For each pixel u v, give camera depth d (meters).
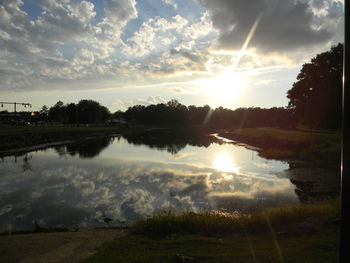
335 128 58.91
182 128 132.12
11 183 20.41
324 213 10.40
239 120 135.75
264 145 47.50
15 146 42.03
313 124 65.50
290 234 8.74
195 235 9.08
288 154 34.59
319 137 40.66
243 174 24.05
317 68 60.84
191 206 14.90
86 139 65.19
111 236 9.72
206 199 16.22
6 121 102.06
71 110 113.50
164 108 154.38
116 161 31.44
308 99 64.19
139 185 19.70
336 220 9.16
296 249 7.13
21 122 91.06
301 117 69.81
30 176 22.98
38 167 27.34
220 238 8.70
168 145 53.19
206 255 6.91
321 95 59.72
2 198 16.52
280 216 10.31
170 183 20.38
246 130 82.25
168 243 8.10
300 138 42.75
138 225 10.24
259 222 9.99
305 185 19.91
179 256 6.61
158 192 17.80
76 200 16.12
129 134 88.75
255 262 6.39
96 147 48.16
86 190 18.34
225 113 144.12
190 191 18.05
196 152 41.38
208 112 152.62
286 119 88.69
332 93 57.38
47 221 12.84
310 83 62.47
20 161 31.38
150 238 8.92
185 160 32.62
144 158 34.19
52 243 9.09
